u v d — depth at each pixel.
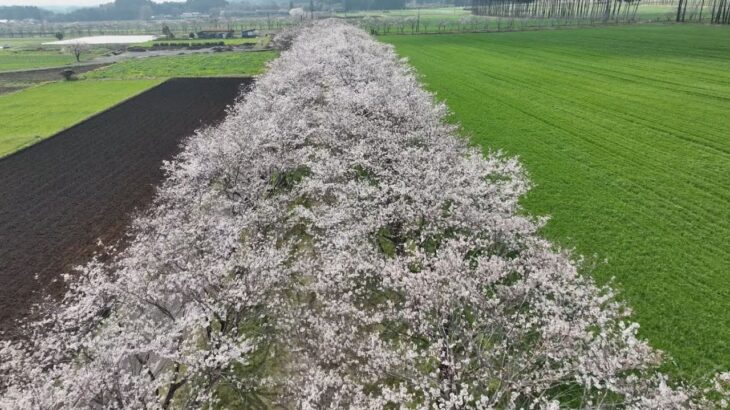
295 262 16.06
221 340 11.84
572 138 30.69
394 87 27.72
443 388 9.98
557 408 8.57
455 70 57.25
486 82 49.41
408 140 21.12
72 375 10.05
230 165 19.78
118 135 37.97
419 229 15.41
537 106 38.88
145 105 48.22
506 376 9.98
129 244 20.58
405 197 16.52
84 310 12.57
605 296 12.15
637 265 16.94
